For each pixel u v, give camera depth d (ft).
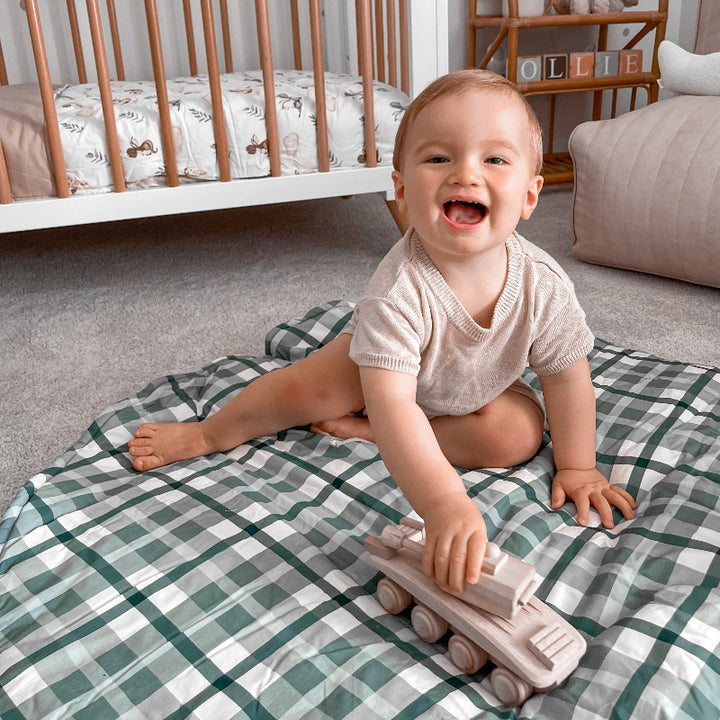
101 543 2.74
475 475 3.06
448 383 2.87
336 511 2.91
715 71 6.14
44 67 5.25
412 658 2.25
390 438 2.48
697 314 5.23
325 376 3.14
